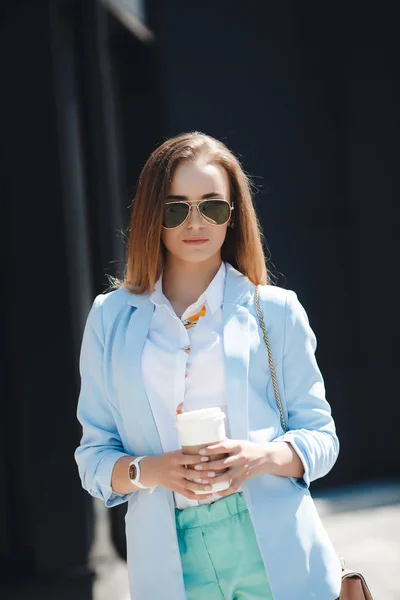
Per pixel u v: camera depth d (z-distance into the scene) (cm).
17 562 1767
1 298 1770
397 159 2492
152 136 2228
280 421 825
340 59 2450
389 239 2495
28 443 1764
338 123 2450
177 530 799
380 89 2480
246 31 2339
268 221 2366
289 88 2391
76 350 1755
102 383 841
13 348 1766
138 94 2236
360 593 822
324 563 797
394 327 2508
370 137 2473
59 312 1752
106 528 1844
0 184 1759
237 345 809
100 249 1852
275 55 2375
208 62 2286
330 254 2452
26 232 1756
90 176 1848
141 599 793
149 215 827
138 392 805
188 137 843
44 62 1744
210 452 730
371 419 2495
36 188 1750
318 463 802
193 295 857
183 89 2252
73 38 1844
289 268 2397
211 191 821
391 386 2508
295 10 2405
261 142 2353
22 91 1748
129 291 852
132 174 2211
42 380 1759
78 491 1758
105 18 1895
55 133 1745
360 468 2483
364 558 1839
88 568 1756
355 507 2252
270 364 822
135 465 775
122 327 834
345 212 2459
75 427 1756
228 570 787
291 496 801
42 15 1742
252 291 843
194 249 821
